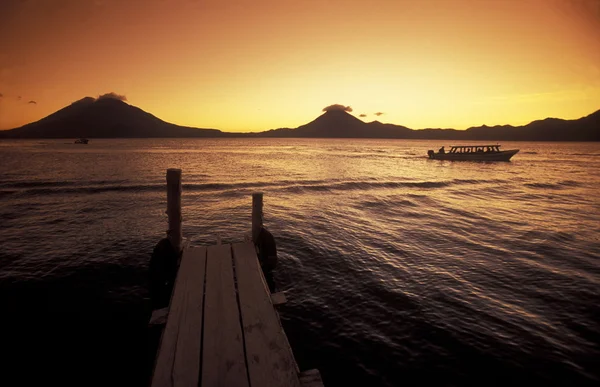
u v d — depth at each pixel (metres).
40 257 10.46
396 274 9.54
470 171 46.47
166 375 3.75
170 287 7.93
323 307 7.65
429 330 6.68
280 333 4.58
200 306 5.31
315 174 39.12
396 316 7.24
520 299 8.03
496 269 9.91
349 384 5.25
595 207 20.25
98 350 6.07
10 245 11.62
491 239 13.02
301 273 9.59
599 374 5.40
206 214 17.55
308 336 6.51
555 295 8.23
